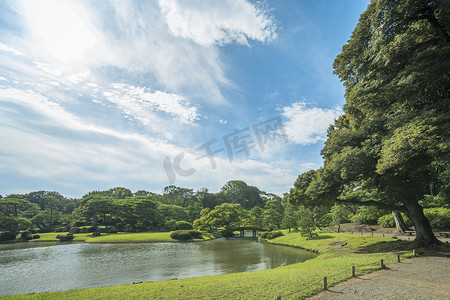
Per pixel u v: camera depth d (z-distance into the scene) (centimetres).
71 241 6350
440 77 1617
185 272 2512
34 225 9212
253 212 9000
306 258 2936
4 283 2306
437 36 1772
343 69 2436
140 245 5097
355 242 3177
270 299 1095
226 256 3422
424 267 1512
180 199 12019
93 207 8344
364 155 2056
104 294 1358
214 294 1236
